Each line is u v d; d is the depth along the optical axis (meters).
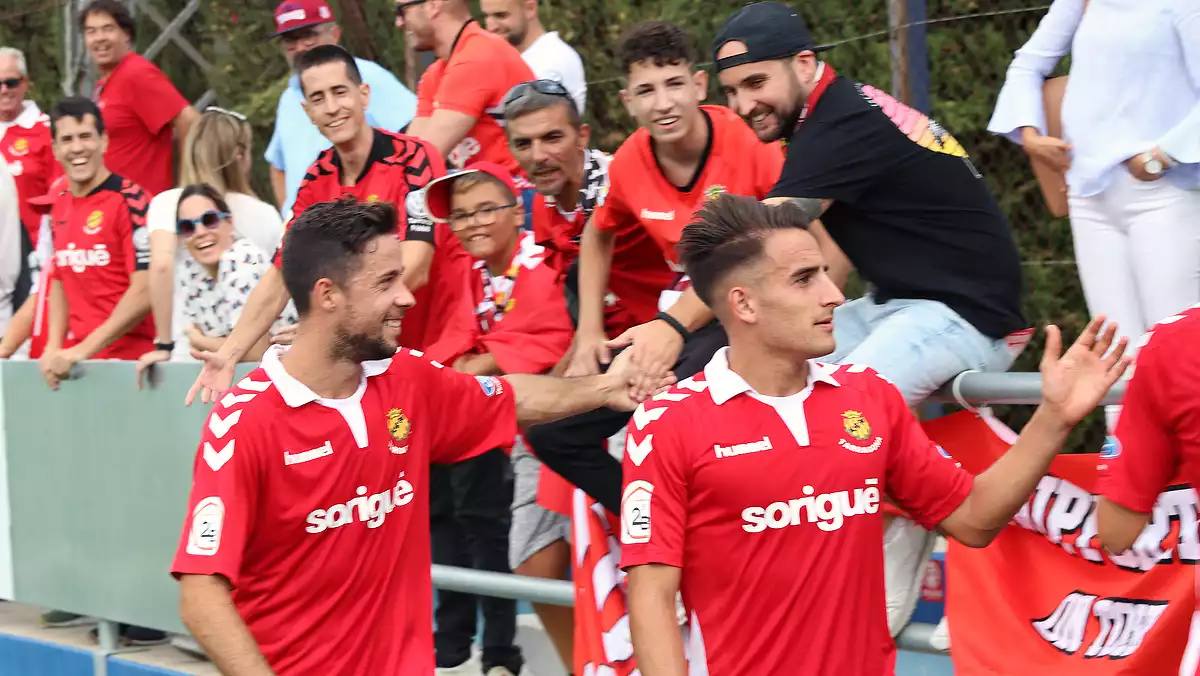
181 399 5.51
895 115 3.93
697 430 3.20
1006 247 4.02
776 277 3.14
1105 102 4.60
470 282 5.22
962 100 6.00
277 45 8.13
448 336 5.18
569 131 4.64
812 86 3.95
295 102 6.80
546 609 5.12
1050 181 4.88
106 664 5.98
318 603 3.55
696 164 4.30
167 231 6.24
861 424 3.23
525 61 6.24
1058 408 3.22
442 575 4.89
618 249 4.70
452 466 5.15
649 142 4.38
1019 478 3.25
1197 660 3.24
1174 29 4.46
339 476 3.49
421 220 5.06
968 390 3.90
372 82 6.75
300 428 3.45
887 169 3.90
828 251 4.47
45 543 6.23
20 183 8.30
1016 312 4.07
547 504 4.98
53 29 9.32
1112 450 3.29
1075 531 3.70
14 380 6.32
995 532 3.32
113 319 6.26
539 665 5.54
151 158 7.59
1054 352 3.24
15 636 6.58
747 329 3.21
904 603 4.03
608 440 4.55
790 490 3.17
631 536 3.23
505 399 3.91
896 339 3.89
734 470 3.17
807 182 3.90
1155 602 3.51
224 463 3.39
